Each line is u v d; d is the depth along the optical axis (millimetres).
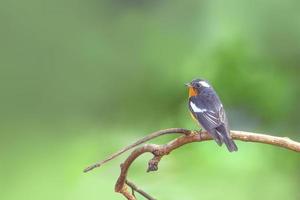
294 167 13906
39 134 20953
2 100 24594
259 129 15859
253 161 13883
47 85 25297
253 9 18219
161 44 19672
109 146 17641
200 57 16562
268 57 17656
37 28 26344
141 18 22938
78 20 25891
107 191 13383
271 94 15875
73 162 16562
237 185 12812
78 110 23203
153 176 13023
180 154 14094
